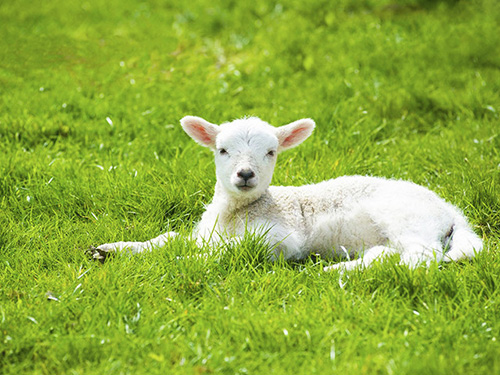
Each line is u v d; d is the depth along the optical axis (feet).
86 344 16.20
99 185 27.40
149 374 15.19
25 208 26.08
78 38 53.06
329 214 22.80
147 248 21.90
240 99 40.11
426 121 36.42
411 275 18.76
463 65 43.01
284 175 28.12
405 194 22.29
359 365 15.19
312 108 37.01
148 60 47.44
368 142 32.27
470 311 17.39
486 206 25.14
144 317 17.67
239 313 17.49
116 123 35.35
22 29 54.65
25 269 20.92
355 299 18.48
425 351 15.81
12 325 17.20
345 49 45.78
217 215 23.22
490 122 34.47
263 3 56.18
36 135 33.78
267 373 15.16
